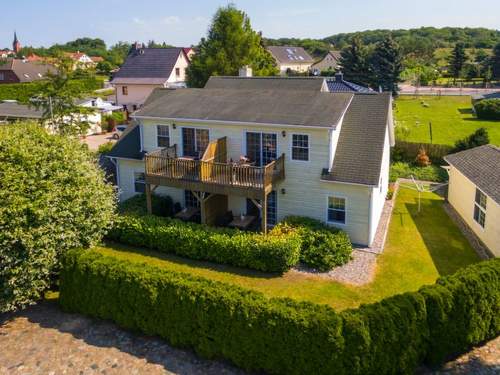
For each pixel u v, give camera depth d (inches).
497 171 756.6
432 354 440.5
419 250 735.1
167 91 1075.9
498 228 678.5
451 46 5762.8
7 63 3011.8
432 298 436.5
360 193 728.3
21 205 493.0
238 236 695.7
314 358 413.7
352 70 2871.6
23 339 497.7
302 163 764.6
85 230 589.9
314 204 773.3
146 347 484.4
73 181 575.5
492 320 481.1
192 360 463.2
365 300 580.7
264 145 791.1
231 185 734.5
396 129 1558.8
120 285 506.9
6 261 486.9
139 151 930.1
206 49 1856.5
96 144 1654.8
